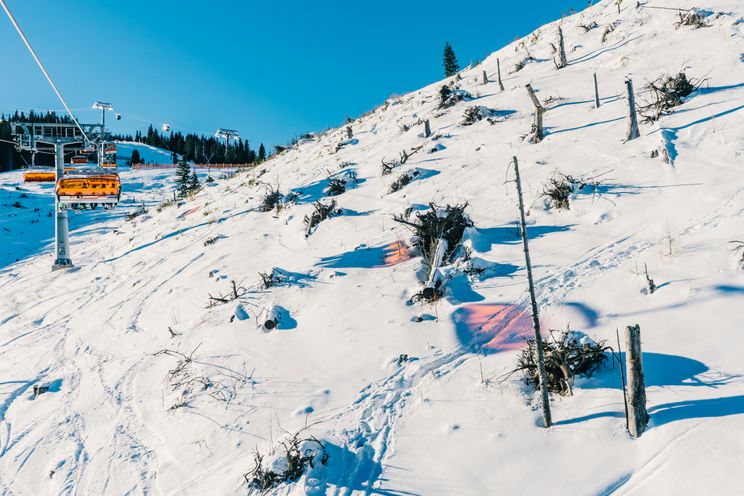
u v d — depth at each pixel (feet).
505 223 40.32
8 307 58.29
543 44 101.71
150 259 62.54
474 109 68.74
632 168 41.24
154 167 251.39
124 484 25.49
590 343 23.91
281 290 40.42
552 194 40.88
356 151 78.79
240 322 37.42
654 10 85.56
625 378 22.39
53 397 35.76
